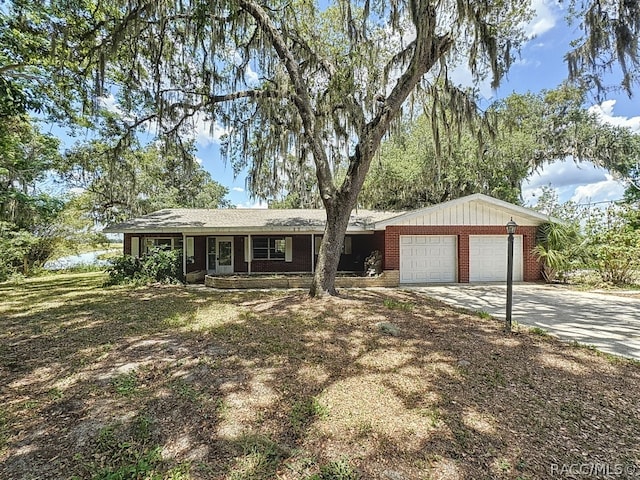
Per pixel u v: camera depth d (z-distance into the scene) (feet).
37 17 28.30
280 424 9.36
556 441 8.57
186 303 26.11
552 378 12.20
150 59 28.48
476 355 14.25
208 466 7.69
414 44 23.94
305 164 34.14
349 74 24.88
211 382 11.87
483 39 22.39
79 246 57.88
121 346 15.66
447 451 8.15
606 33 21.66
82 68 31.89
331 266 25.94
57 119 38.17
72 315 22.12
